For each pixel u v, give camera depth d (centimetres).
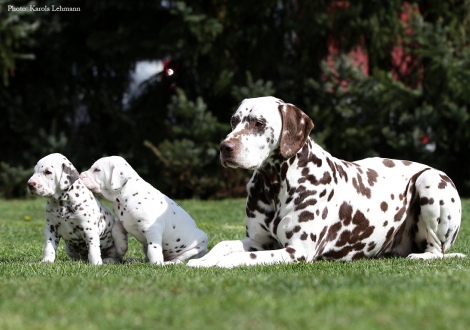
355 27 1997
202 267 631
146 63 2086
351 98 1942
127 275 565
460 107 1975
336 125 1961
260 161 658
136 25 1986
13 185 2016
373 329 349
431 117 1909
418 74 2041
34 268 639
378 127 1991
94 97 2131
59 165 688
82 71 2072
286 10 2075
